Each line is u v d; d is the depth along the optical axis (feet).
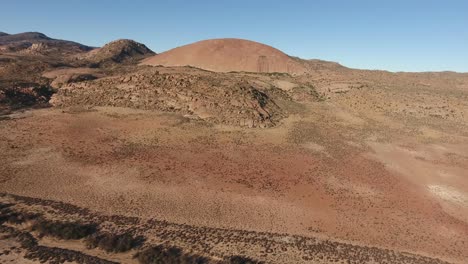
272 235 81.46
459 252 78.38
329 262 72.54
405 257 75.31
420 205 98.63
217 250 74.59
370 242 80.64
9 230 78.95
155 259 70.28
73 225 80.18
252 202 95.30
